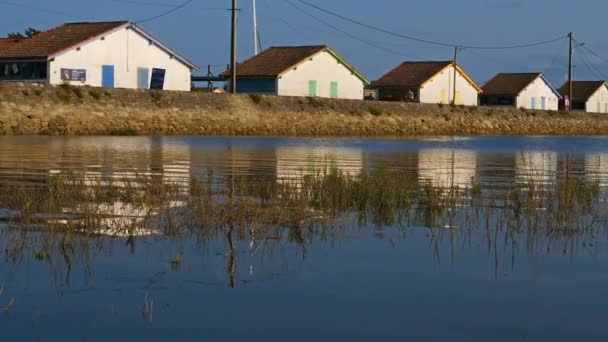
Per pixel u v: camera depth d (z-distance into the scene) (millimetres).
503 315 6441
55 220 10609
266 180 17172
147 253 8578
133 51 54062
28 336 5766
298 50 66750
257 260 8375
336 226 10719
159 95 45438
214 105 47969
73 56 50531
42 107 39594
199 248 8914
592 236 10242
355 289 7195
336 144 37219
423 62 80875
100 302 6621
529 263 8469
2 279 7328
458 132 63344
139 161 22359
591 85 100562
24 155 23750
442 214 12125
